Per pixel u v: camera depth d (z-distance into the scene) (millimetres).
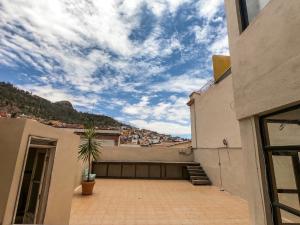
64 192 3973
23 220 3270
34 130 2604
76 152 4730
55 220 3549
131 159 12344
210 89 9977
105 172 11664
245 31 2709
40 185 3248
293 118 2375
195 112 12438
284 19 1955
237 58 2918
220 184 8641
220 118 8742
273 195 2242
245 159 2658
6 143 2252
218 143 8914
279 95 1995
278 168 2436
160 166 11867
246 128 2678
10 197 2111
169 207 5652
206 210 5375
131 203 6043
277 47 2047
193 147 12688
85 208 5426
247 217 4805
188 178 11367
